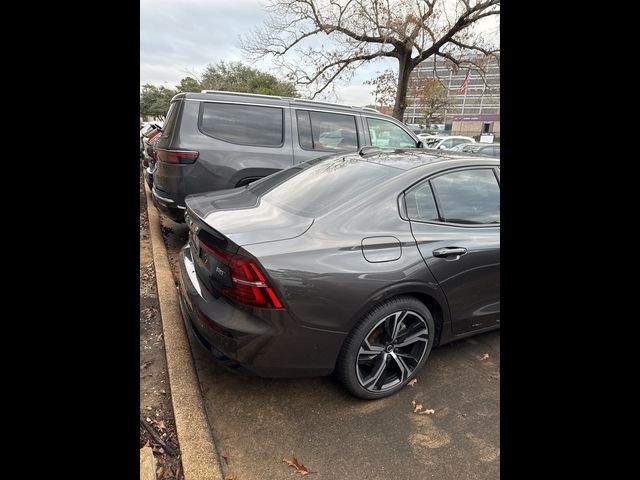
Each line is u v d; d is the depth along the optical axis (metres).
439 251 2.29
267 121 4.68
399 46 12.67
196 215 2.35
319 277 1.94
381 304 2.17
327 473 1.83
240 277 1.89
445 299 2.39
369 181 2.44
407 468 1.88
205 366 2.54
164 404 2.19
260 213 2.33
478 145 12.33
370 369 2.29
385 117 5.61
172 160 4.27
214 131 4.41
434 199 2.47
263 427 2.08
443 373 2.60
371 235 2.16
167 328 2.79
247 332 1.89
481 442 2.04
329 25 12.77
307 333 1.97
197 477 1.70
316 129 4.96
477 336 3.10
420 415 2.21
